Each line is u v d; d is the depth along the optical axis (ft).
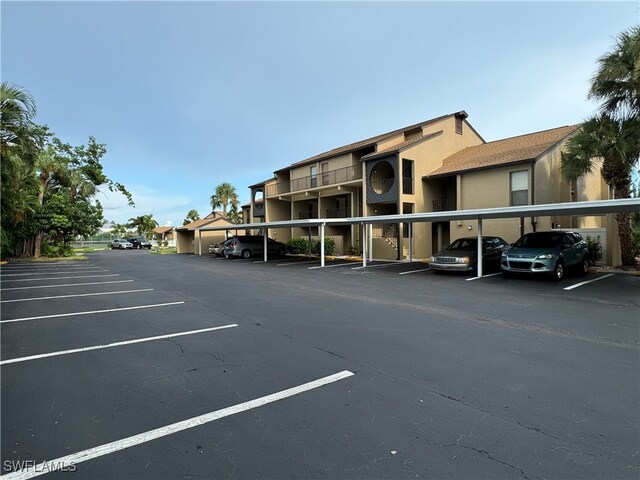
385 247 73.51
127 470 8.68
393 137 78.33
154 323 22.38
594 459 8.89
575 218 62.69
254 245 86.38
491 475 8.35
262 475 8.45
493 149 70.23
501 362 15.44
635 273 42.91
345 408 11.64
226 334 19.92
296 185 99.76
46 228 89.35
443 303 28.17
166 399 12.36
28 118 48.67
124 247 163.73
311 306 27.32
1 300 30.40
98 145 108.68
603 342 18.07
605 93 44.29
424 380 13.69
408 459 9.00
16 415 11.28
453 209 71.61
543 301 28.45
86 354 16.85
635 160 44.65
